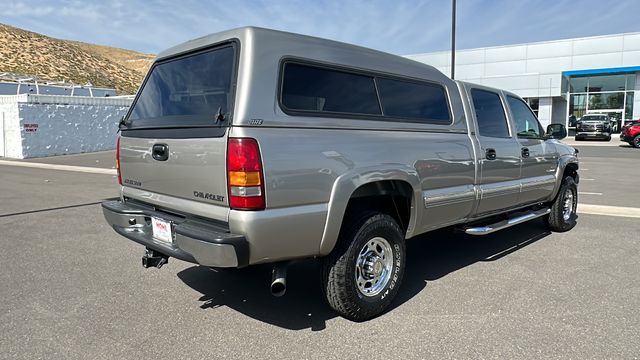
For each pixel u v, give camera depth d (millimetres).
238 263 2920
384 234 3674
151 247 3580
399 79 4020
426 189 4078
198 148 3160
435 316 3660
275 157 2988
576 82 33188
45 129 22047
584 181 11773
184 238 3090
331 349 3146
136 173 3920
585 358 2984
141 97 4047
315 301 4016
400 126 3863
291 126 3109
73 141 23578
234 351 3127
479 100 4941
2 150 21859
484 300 3977
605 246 5676
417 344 3201
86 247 5754
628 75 31688
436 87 4398
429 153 4066
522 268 4844
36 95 21531
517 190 5324
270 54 3100
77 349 3154
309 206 3160
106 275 4688
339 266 3424
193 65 3486
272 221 2973
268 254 3049
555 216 6312
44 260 5203
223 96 3131
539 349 3105
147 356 3059
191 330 3449
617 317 3598
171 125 3477
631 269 4773
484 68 34219
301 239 3145
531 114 5863
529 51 33156
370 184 3631
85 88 35406
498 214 5258
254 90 2982
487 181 4836
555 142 6270
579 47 31984
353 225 3473
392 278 3764
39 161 19219
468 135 4625
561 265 4930
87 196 9852
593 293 4105
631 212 7660
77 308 3855
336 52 3510
